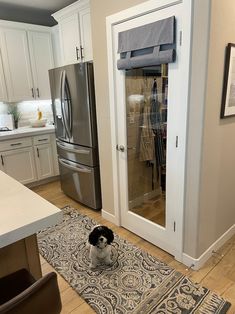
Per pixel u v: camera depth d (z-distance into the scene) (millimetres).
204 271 1930
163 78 1893
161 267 1990
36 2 3471
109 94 2324
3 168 3486
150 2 1776
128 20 1978
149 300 1677
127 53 2027
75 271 1986
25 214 984
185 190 1862
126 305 1646
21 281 1030
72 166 3127
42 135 3832
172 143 1895
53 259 2141
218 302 1630
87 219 2822
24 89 3793
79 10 2959
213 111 1704
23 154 3658
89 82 2588
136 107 2213
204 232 1942
